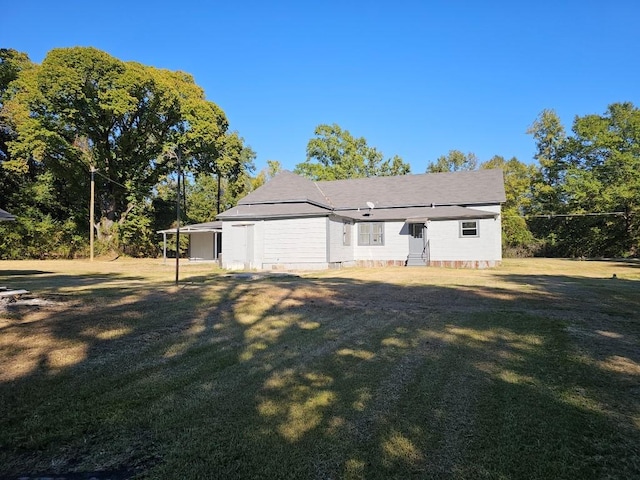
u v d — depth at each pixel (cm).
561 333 588
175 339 564
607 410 336
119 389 384
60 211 3516
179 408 343
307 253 1906
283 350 513
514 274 1535
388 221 2161
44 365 449
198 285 1170
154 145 3269
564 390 378
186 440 290
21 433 302
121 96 2655
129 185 3225
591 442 286
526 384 394
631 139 3128
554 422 315
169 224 3872
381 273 1589
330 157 4272
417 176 2511
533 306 809
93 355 487
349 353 500
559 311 756
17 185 3259
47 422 318
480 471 251
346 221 2133
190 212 4591
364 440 288
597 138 3203
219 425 312
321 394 371
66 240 3291
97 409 341
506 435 295
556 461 263
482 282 1237
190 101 3053
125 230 3328
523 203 3625
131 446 284
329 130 4225
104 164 3095
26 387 386
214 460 264
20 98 2586
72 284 1222
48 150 2761
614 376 414
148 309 769
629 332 594
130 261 2850
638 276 1455
